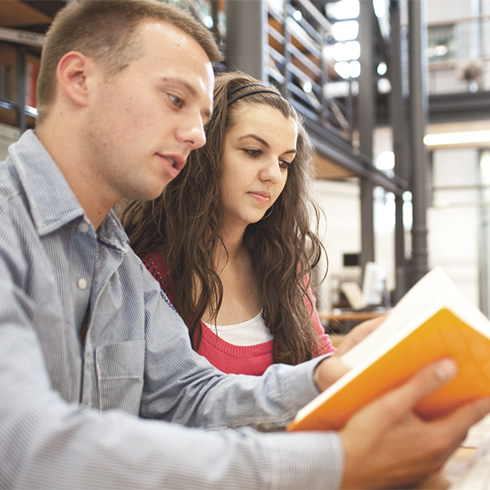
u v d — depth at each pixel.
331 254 11.68
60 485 0.48
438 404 0.60
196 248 1.40
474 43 11.19
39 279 0.76
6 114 2.63
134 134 0.79
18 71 2.59
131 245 1.47
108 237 0.92
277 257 1.52
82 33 0.80
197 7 3.69
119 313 0.97
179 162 0.82
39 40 2.56
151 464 0.49
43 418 0.50
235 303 1.49
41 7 2.53
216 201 1.40
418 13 7.99
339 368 0.75
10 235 0.74
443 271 0.69
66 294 0.82
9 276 0.66
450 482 0.65
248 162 1.38
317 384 0.82
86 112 0.80
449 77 11.32
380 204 11.90
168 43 0.80
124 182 0.82
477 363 0.56
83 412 0.52
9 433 0.50
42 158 0.82
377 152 12.09
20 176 0.80
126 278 1.01
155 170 0.81
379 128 10.79
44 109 0.84
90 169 0.83
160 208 1.46
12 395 0.52
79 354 0.85
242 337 1.46
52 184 0.81
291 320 1.49
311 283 1.67
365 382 0.57
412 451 0.56
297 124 1.48
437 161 12.22
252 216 1.41
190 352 1.07
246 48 2.79
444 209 12.16
